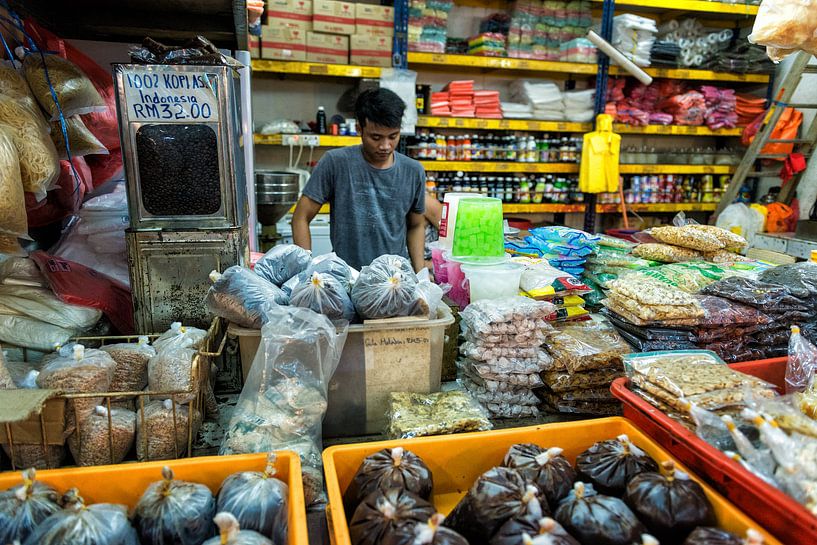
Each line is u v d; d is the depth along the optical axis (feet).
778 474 2.68
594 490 3.01
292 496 2.77
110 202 6.06
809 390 3.74
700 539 2.48
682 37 15.75
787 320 5.14
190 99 4.54
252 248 8.43
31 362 4.44
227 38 7.38
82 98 5.08
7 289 4.85
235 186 4.77
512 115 14.98
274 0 12.22
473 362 4.64
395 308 3.98
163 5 6.41
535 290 5.43
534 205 15.49
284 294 4.14
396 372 4.16
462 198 6.23
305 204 7.32
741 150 17.07
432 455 3.40
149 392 3.32
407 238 8.07
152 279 4.74
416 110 13.56
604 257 7.12
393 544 2.45
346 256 7.45
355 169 7.20
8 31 5.23
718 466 2.88
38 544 2.42
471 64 13.84
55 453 3.36
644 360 3.92
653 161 16.47
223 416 4.26
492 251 5.65
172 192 4.67
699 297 5.32
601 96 15.11
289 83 14.64
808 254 11.18
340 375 4.08
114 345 4.08
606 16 14.78
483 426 3.75
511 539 2.50
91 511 2.54
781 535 2.63
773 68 16.01
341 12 12.71
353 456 3.32
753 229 13.74
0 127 4.02
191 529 2.64
